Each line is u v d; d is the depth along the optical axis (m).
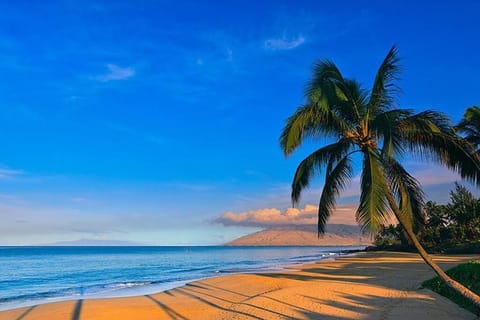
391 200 13.52
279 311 15.45
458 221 70.50
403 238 78.38
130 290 30.20
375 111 14.49
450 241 68.75
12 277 46.16
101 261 85.88
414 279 22.80
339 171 15.75
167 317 17.08
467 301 14.61
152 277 43.56
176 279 39.62
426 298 16.14
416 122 13.38
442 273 12.73
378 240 100.69
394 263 38.53
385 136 12.36
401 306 14.86
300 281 27.33
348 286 21.17
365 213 13.27
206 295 23.38
